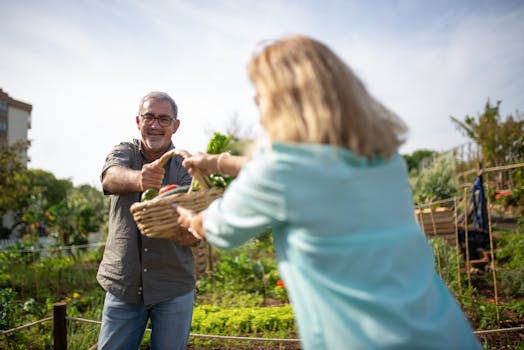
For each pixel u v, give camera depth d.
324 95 1.18
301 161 1.15
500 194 12.46
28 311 5.46
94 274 8.20
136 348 2.73
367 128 1.19
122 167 2.58
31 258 8.27
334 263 1.16
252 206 1.24
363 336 1.13
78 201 10.62
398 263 1.19
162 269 2.59
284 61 1.24
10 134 39.41
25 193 19.17
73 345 3.91
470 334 1.27
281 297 6.20
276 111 1.22
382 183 1.23
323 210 1.14
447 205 11.37
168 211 1.86
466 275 6.38
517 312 4.80
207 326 4.57
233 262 7.27
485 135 15.40
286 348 4.19
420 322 1.15
